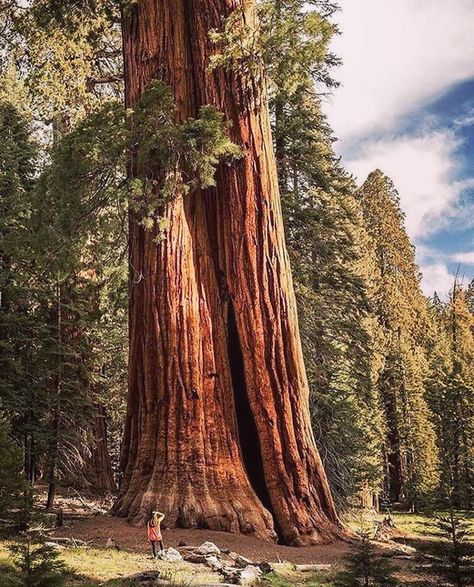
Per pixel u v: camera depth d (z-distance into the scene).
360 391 25.48
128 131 14.92
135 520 14.20
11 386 17.61
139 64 17.25
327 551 14.11
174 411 15.23
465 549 6.91
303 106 22.66
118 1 17.59
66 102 24.44
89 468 24.25
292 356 16.05
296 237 22.06
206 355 15.75
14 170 20.48
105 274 21.27
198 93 17.09
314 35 14.96
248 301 16.09
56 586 6.74
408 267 46.53
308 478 15.62
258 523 14.55
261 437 15.54
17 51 24.17
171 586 9.09
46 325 18.67
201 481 14.77
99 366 23.64
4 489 7.98
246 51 15.80
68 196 15.34
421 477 39.12
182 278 15.86
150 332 15.80
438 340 51.81
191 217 16.50
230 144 15.38
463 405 41.69
